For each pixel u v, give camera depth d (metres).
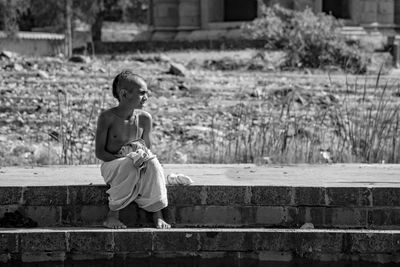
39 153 17.61
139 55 46.88
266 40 50.38
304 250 11.13
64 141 17.53
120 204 11.40
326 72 40.25
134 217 11.72
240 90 30.05
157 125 22.50
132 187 11.35
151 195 11.34
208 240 11.11
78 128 21.31
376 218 11.71
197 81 32.88
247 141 18.69
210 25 60.41
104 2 69.69
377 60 45.53
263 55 44.47
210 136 20.64
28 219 11.71
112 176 11.47
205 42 53.00
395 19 61.66
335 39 43.75
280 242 11.14
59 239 11.02
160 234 11.06
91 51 53.03
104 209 11.80
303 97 27.56
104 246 11.02
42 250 11.02
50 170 13.97
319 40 43.38
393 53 47.62
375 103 25.28
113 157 11.62
